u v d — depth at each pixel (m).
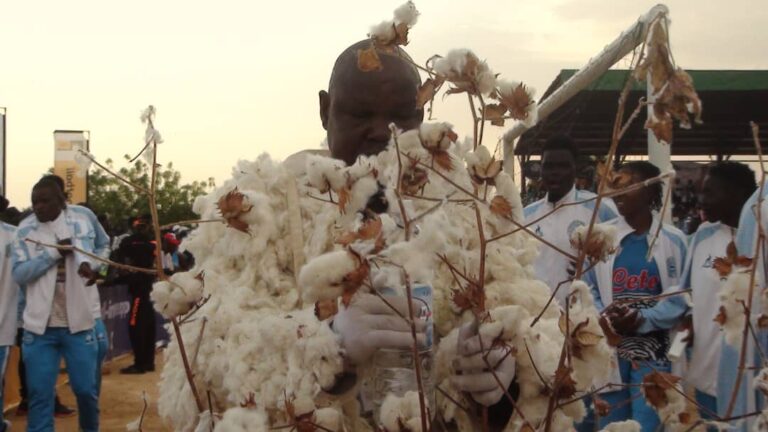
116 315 13.03
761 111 10.89
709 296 3.95
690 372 4.03
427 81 1.40
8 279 6.54
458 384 1.59
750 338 3.01
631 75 1.20
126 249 11.01
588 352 1.38
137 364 11.87
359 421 1.67
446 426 1.76
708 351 3.95
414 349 1.30
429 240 1.24
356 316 1.49
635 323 3.77
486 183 1.47
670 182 1.34
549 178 4.59
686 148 13.36
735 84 9.95
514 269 1.82
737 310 1.82
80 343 6.14
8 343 6.64
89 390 6.22
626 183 1.39
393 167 1.46
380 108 1.82
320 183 1.46
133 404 9.22
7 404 8.79
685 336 3.41
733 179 3.97
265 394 1.54
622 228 4.39
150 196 1.48
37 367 6.05
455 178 1.58
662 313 4.11
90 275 1.95
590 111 9.70
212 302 1.75
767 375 1.60
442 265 1.77
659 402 1.56
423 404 1.30
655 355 4.11
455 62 1.37
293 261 1.82
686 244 4.40
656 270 4.30
